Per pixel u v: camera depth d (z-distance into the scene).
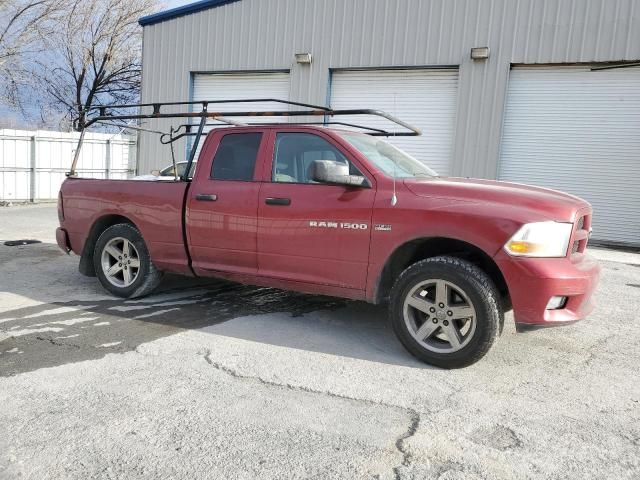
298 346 4.62
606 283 7.75
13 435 3.06
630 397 3.79
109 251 6.06
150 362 4.16
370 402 3.59
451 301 4.20
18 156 17.92
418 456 2.95
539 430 3.27
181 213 5.48
